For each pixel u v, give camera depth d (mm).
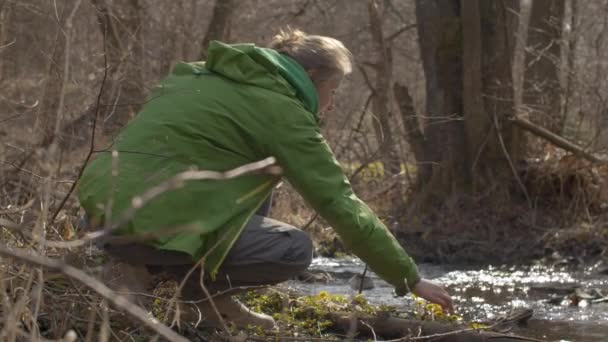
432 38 13070
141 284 4758
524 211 12148
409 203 12867
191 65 4828
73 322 4445
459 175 12750
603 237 11219
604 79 13367
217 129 4547
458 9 13070
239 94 4598
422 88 17078
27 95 8086
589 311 7215
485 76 12766
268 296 6066
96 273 4629
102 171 4562
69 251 4711
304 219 11766
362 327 5715
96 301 4363
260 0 15867
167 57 13133
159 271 4754
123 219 2836
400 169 13711
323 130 13320
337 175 4637
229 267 4711
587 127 13164
